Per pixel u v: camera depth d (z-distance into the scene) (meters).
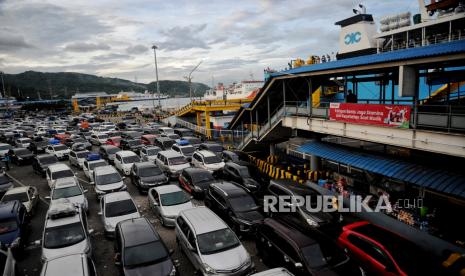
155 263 9.75
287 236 10.34
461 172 12.30
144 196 18.78
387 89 23.22
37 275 10.99
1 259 10.30
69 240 11.39
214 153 24.61
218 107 41.81
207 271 9.76
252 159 24.92
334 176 19.55
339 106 15.97
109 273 10.94
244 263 10.10
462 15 14.96
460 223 12.77
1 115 93.94
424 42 16.98
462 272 9.90
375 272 10.10
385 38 19.50
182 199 15.07
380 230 11.38
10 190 16.94
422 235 12.30
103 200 14.42
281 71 19.84
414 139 12.16
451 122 10.95
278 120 21.41
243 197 14.36
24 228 13.48
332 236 13.05
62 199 13.46
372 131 14.05
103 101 165.75
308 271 9.29
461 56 10.15
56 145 31.25
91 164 22.34
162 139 31.08
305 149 19.41
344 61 14.92
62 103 126.44
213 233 10.96
